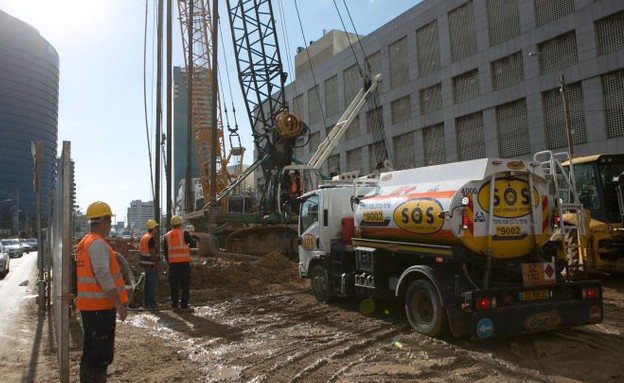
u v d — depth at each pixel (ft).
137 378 18.76
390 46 152.66
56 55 410.72
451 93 130.62
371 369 19.20
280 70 74.90
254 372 19.31
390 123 151.64
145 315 32.09
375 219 27.37
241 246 72.23
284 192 66.90
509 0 116.98
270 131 70.54
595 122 99.09
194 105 110.63
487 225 22.41
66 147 16.62
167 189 52.42
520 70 114.73
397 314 29.40
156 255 35.78
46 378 19.11
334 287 32.37
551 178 24.38
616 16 97.09
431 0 137.18
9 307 36.86
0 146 345.51
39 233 34.94
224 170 109.50
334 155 178.70
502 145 118.52
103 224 15.99
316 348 22.57
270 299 36.91
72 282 29.45
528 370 18.63
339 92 175.01
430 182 24.77
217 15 61.82
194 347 23.41
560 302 22.18
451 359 19.98
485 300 20.74
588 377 17.84
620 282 38.40
